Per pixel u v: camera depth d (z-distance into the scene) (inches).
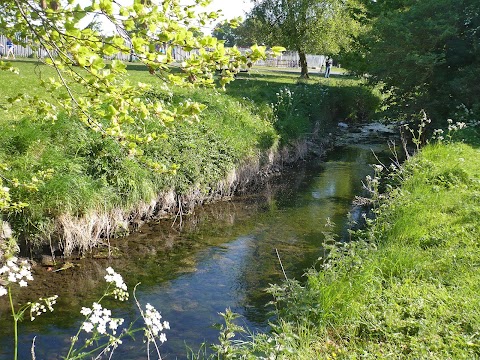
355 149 765.3
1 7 138.6
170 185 409.4
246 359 160.7
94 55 119.1
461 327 176.7
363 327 184.5
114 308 253.3
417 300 196.1
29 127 353.4
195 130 470.3
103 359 204.7
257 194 505.0
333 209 455.8
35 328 228.8
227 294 274.1
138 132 389.1
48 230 303.7
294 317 200.4
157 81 666.2
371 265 220.8
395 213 299.9
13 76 589.3
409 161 414.3
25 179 304.7
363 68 868.6
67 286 276.5
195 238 369.7
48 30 126.1
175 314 248.1
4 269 138.6
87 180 342.3
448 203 316.5
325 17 1253.7
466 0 690.2
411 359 159.5
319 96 885.8
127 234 362.0
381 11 914.1
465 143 523.5
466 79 658.8
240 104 630.5
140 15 115.2
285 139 628.7
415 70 697.6
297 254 338.3
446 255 237.9
